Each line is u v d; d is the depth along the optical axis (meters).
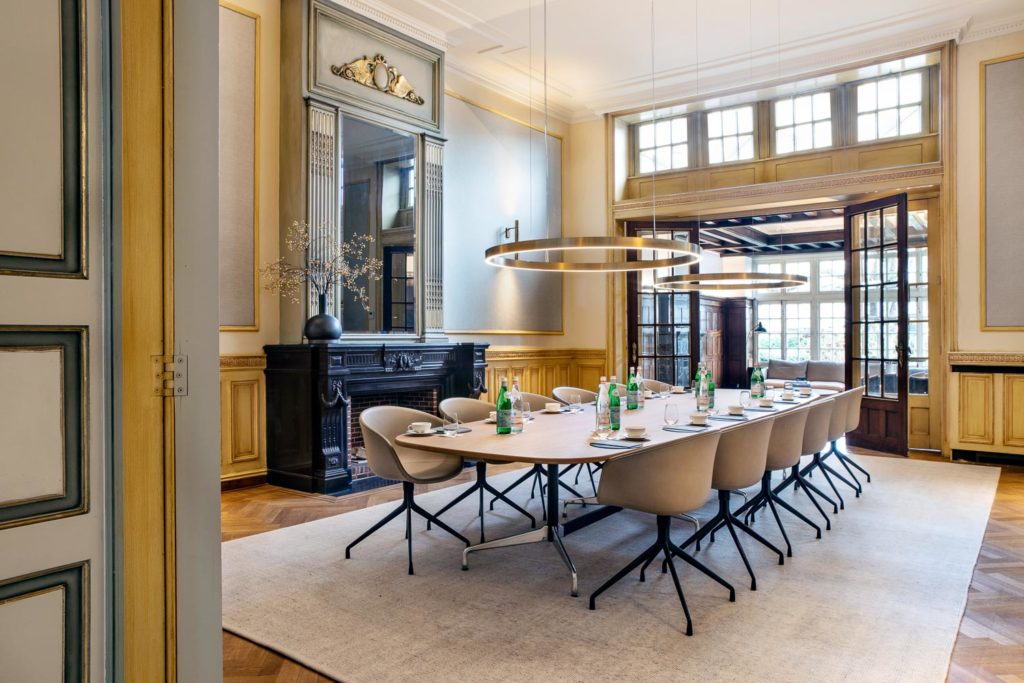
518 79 7.77
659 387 6.32
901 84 7.00
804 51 6.93
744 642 2.57
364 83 5.84
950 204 6.53
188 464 1.67
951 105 6.49
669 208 8.09
